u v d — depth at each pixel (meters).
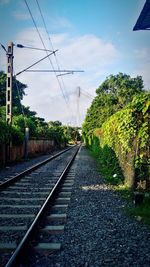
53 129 64.38
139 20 10.98
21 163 25.42
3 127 22.70
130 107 10.75
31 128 38.75
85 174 17.38
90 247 5.90
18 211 8.60
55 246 5.82
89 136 60.09
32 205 9.34
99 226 7.24
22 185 13.23
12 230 6.81
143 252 5.68
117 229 7.02
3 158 22.98
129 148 11.66
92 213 8.45
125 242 6.18
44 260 5.29
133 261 5.28
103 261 5.27
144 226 7.25
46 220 7.77
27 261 5.25
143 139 9.94
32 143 36.66
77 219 7.84
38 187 12.77
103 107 60.81
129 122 10.64
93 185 13.23
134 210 8.45
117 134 14.99
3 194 11.09
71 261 5.26
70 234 6.66
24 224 7.34
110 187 12.67
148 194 9.49
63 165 23.81
